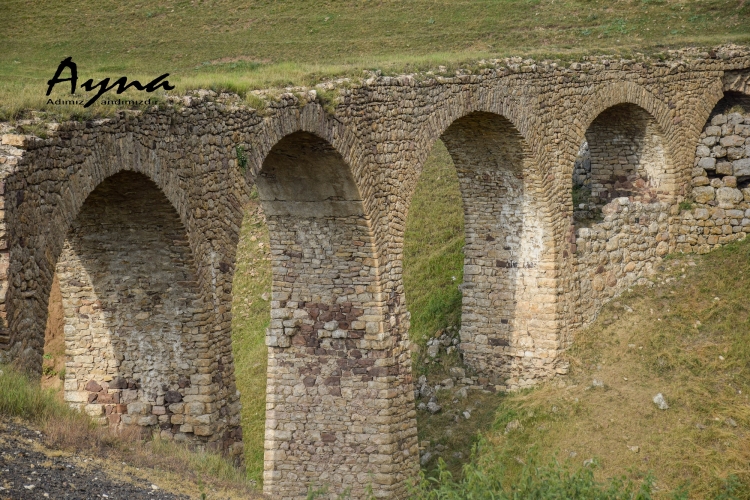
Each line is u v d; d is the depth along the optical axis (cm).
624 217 3066
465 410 2803
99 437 1502
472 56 2712
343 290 2322
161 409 1928
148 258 1856
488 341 2900
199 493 1436
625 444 2523
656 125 3158
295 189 2262
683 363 2759
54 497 1217
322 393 2366
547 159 2784
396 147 2342
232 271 1969
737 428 2530
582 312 2917
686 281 3075
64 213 1512
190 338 1895
